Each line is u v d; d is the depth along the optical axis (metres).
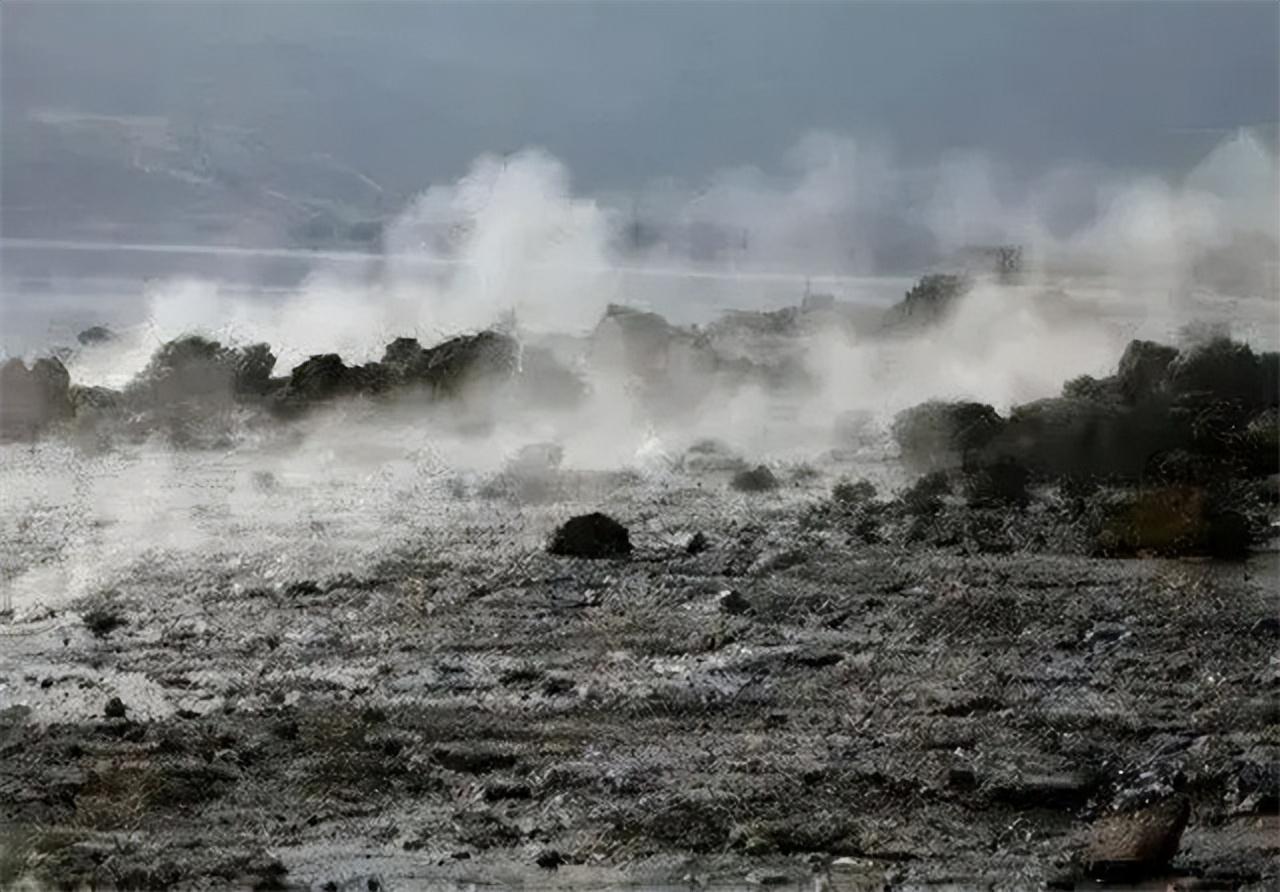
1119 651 31.86
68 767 25.03
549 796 24.00
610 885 20.95
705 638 32.69
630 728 27.02
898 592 37.03
